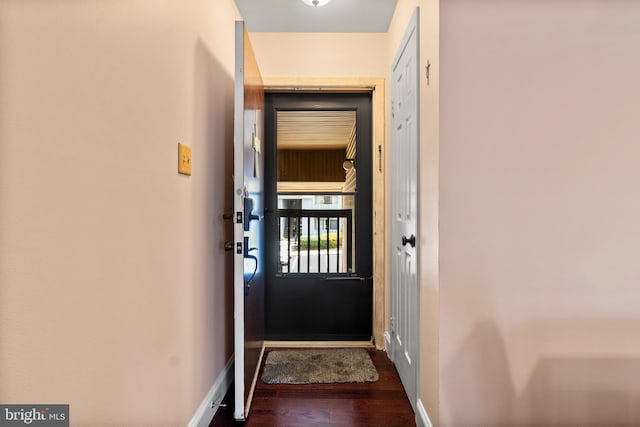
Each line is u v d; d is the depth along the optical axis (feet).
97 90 2.69
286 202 8.50
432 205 4.57
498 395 4.33
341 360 7.38
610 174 4.32
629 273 4.33
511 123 4.30
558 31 4.31
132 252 3.19
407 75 6.03
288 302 8.45
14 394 2.06
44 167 2.22
